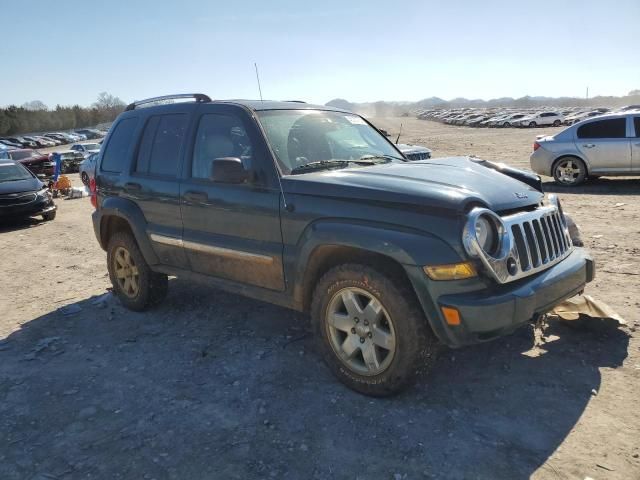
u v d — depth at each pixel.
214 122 4.43
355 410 3.40
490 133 45.34
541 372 3.73
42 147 59.03
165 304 5.59
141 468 2.97
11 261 8.46
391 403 3.45
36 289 6.66
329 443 3.09
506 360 3.93
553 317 4.50
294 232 3.72
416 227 3.15
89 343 4.74
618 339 4.14
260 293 4.09
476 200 3.17
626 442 2.95
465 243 3.02
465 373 3.78
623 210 9.30
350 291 3.48
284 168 3.91
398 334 3.26
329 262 3.74
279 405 3.52
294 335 4.62
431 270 3.07
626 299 4.95
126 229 5.49
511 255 3.18
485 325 3.02
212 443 3.15
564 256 3.72
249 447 3.09
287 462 2.95
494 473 2.76
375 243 3.22
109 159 5.50
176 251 4.72
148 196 4.88
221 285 4.40
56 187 18.41
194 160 4.53
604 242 7.09
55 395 3.83
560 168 12.69
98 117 104.88
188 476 2.88
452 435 3.09
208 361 4.22
